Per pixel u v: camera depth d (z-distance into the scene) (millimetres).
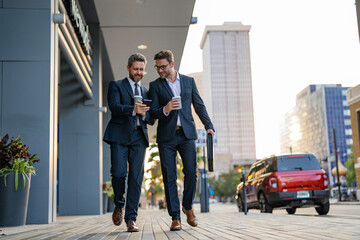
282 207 10211
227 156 140375
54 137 6809
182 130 4422
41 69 6582
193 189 4496
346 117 122938
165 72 4473
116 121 4449
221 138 187750
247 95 192875
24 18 6688
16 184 5441
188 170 4441
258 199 11070
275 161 10242
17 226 5559
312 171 10055
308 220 5898
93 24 12922
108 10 11867
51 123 6605
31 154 6383
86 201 12195
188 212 4594
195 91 4582
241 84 194250
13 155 5695
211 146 4336
